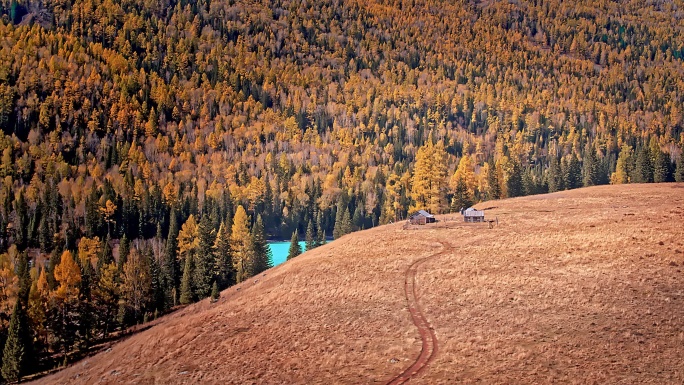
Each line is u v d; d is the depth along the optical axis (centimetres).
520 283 5847
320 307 6084
